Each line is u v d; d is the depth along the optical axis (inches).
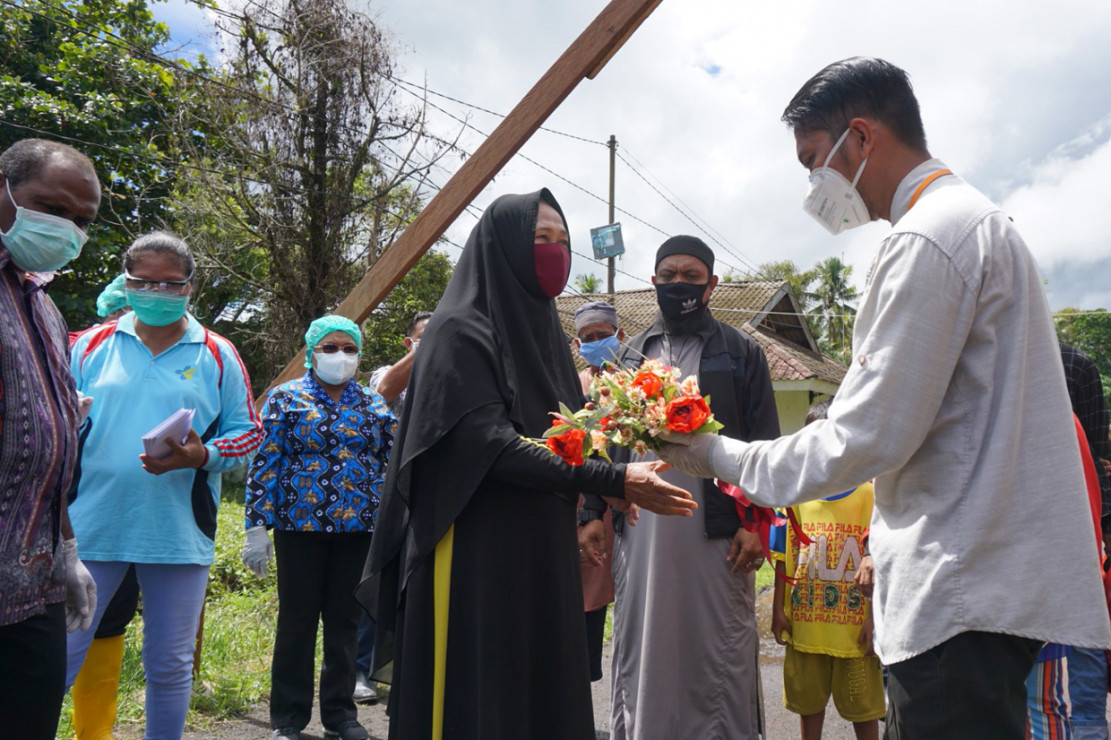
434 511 89.2
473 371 89.5
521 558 90.4
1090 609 63.9
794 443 74.1
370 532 155.3
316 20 472.7
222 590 252.2
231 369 132.4
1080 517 65.4
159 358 127.2
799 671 138.0
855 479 69.1
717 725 126.9
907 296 67.6
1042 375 68.2
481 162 220.4
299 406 156.7
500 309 95.5
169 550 119.8
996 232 69.0
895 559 70.0
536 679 90.0
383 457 163.0
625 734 131.6
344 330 161.8
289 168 480.1
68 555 92.7
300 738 157.3
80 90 535.2
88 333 130.0
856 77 77.7
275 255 494.9
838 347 1691.7
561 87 213.2
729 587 128.8
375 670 97.7
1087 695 137.0
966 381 68.2
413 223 225.8
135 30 568.1
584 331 183.5
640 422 85.0
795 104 82.3
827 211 82.4
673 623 127.1
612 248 666.2
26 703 80.7
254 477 153.7
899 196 76.7
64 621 85.7
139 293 121.8
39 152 84.4
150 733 121.7
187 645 123.5
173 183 548.7
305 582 152.9
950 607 65.5
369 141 490.0
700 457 84.4
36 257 83.3
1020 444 66.7
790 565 138.1
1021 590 64.2
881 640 71.2
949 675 65.7
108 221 530.0
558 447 85.1
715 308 827.4
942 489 67.7
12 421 78.1
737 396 134.6
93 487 119.5
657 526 129.7
